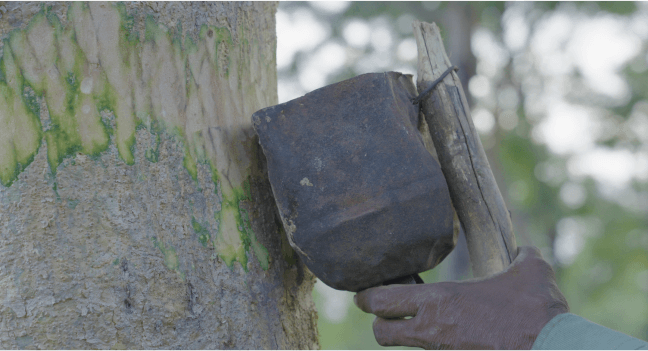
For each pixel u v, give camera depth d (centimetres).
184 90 82
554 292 77
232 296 83
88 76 75
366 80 81
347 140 79
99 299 72
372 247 77
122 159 76
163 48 80
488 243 87
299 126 80
